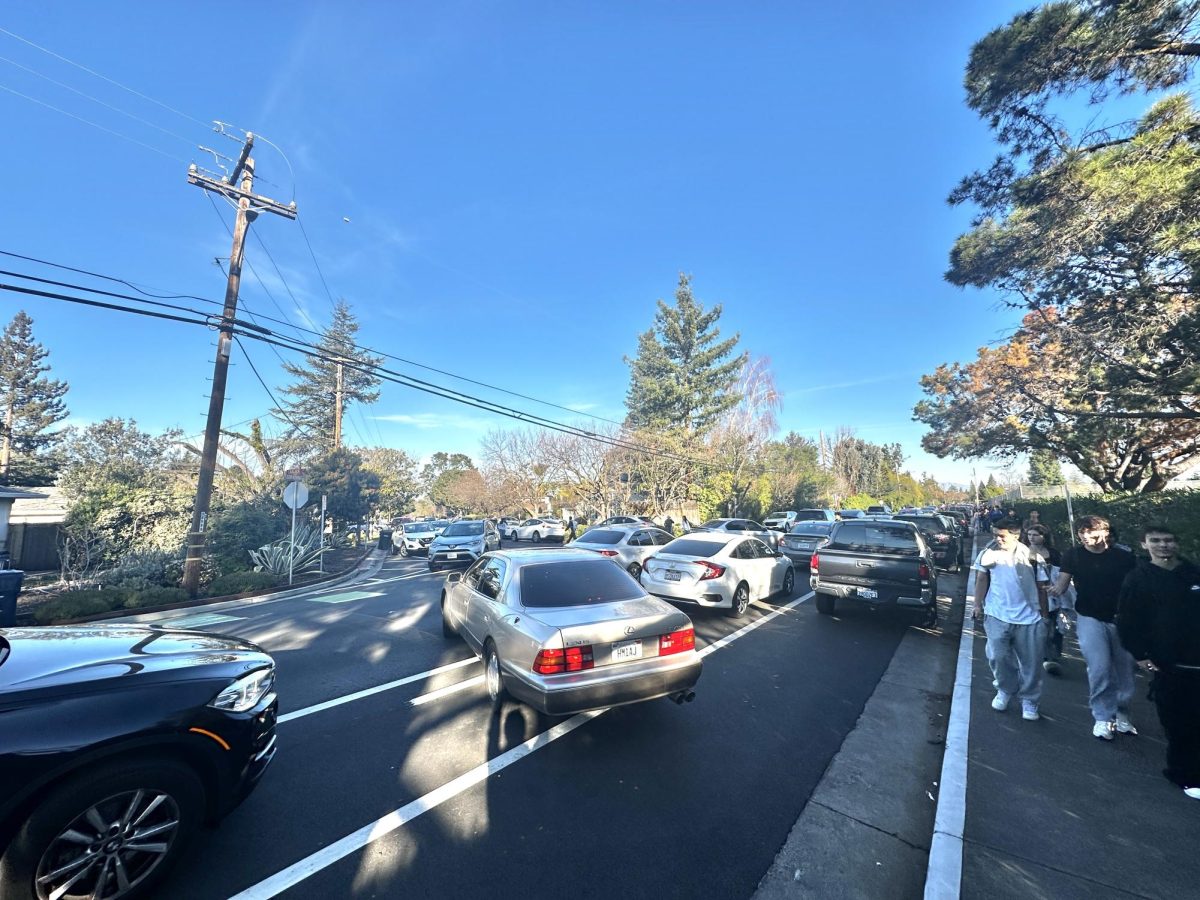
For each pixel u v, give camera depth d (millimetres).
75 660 2848
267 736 3236
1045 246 9031
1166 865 2773
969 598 10766
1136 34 7090
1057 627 5961
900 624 8570
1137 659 3695
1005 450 18766
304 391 40156
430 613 9656
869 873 2840
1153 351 9250
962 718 4582
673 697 4500
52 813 2338
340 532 28047
